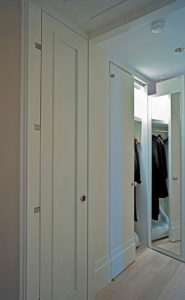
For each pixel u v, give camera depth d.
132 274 2.15
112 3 1.33
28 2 1.26
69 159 1.57
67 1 1.31
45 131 1.38
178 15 1.53
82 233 1.68
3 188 1.35
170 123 2.58
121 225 2.27
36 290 1.30
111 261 2.07
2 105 1.37
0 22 1.37
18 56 1.26
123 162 2.33
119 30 1.59
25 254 1.24
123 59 2.28
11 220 1.29
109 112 2.11
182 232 2.40
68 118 1.56
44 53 1.37
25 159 1.25
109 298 1.78
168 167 2.63
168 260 2.44
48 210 1.39
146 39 1.87
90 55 1.76
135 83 2.76
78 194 1.65
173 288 1.91
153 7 1.34
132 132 2.51
